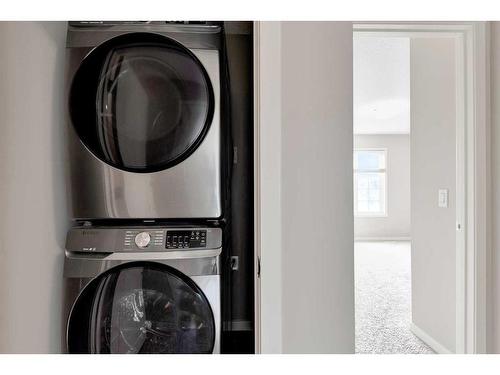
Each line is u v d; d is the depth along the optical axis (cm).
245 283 183
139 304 114
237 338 173
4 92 95
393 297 333
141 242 115
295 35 70
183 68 122
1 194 94
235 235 185
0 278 93
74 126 120
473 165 183
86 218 121
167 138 122
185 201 121
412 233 261
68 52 120
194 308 115
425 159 246
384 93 473
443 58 225
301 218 69
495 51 179
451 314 213
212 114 122
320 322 69
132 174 120
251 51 182
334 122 69
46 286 112
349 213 69
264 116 71
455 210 212
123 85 122
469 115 185
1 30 94
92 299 114
